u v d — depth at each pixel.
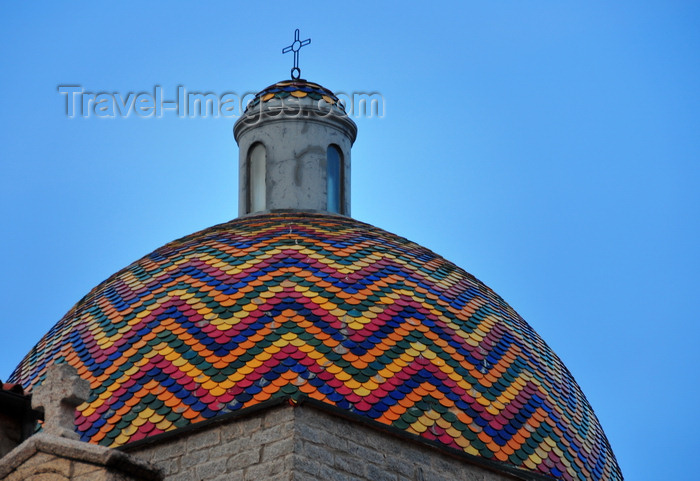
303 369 20.36
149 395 20.41
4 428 16.36
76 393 15.66
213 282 22.19
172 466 19.55
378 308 21.77
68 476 14.88
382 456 19.67
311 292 21.78
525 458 21.12
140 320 21.86
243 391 20.06
